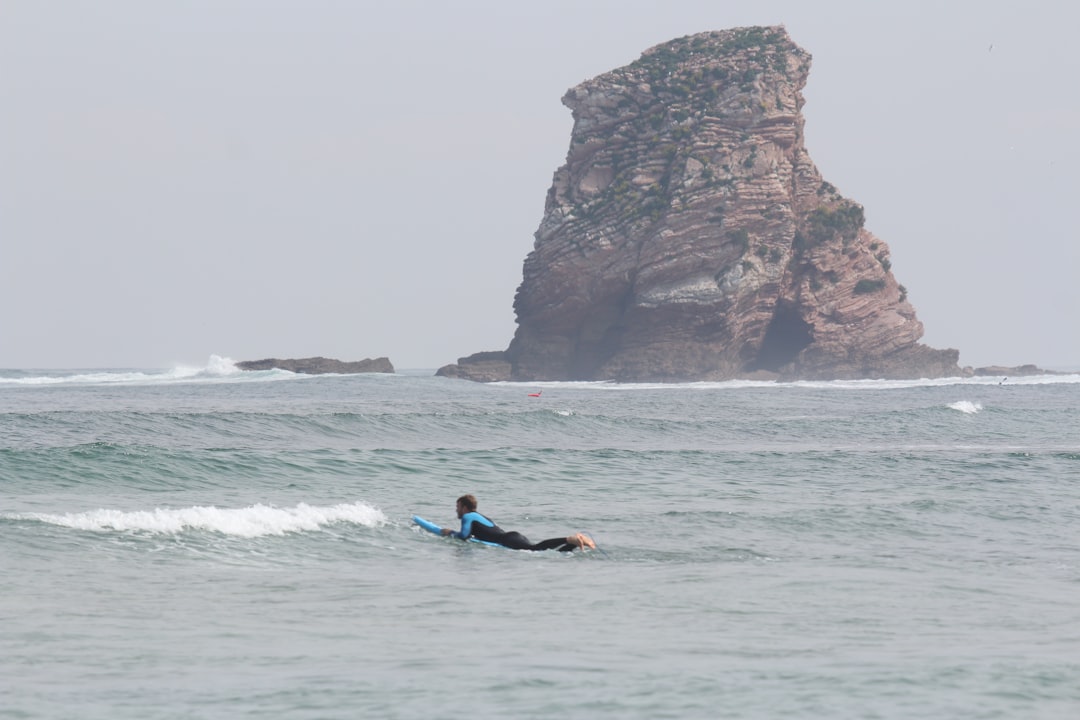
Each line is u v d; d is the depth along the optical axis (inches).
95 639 1836.9
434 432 7549.2
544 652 1800.0
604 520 3462.1
